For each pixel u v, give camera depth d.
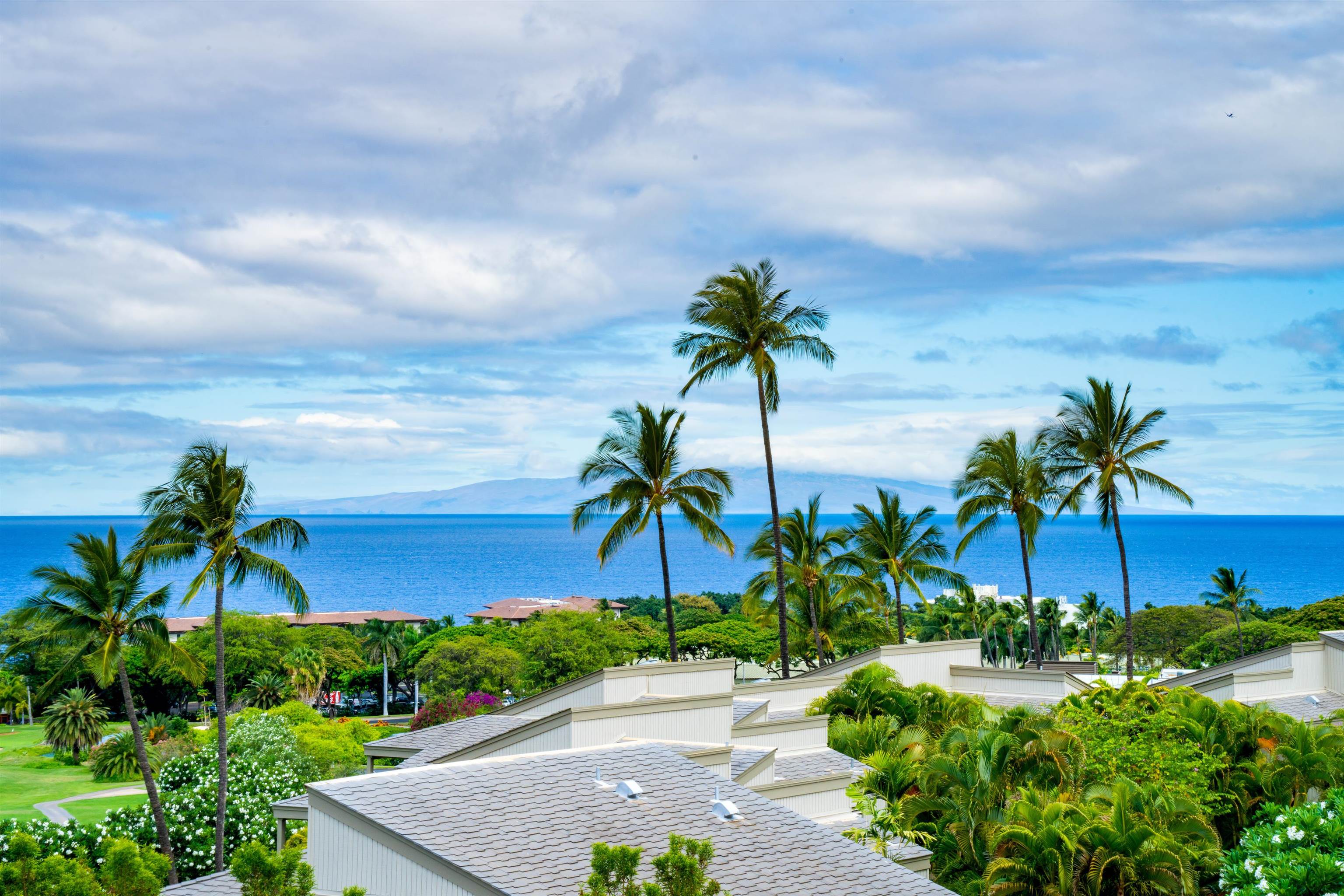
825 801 25.58
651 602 154.62
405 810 17.55
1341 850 20.83
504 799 18.55
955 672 42.75
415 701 110.69
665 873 13.31
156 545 37.59
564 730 26.02
